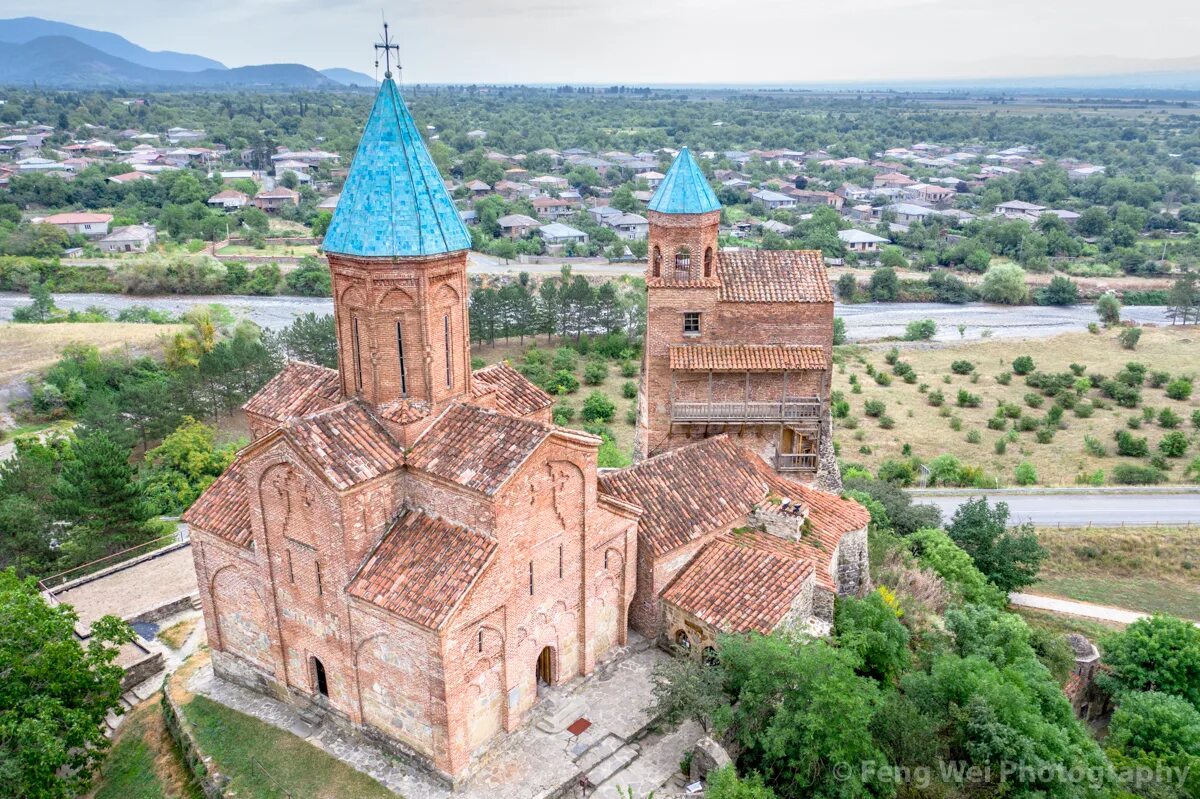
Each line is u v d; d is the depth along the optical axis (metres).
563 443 32.59
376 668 31.75
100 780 35.00
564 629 35.81
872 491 67.19
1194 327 143.12
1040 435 96.38
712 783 29.38
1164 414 100.38
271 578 34.22
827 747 30.34
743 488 44.09
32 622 33.19
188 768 34.25
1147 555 67.88
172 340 115.19
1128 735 40.94
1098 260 184.88
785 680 31.70
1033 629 51.22
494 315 126.75
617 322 129.62
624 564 38.03
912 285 169.62
